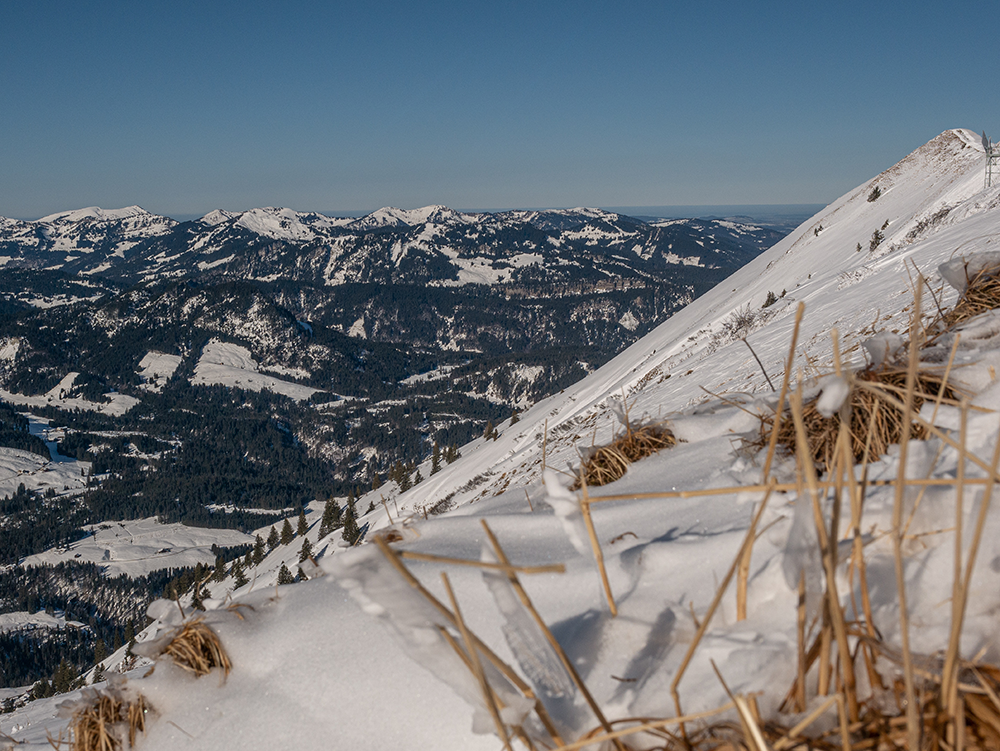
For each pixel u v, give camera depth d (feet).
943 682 3.11
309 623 6.32
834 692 3.64
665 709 3.98
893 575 4.38
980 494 4.59
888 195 169.99
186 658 6.38
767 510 6.13
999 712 3.09
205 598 7.36
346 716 5.20
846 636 3.58
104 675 7.13
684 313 216.54
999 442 3.03
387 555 3.35
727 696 3.85
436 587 6.19
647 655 4.58
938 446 6.02
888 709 3.42
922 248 70.74
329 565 3.77
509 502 9.75
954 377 7.41
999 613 3.80
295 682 5.72
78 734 6.27
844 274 80.69
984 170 117.19
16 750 9.18
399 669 5.41
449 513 10.15
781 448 7.91
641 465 9.34
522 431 147.54
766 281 164.55
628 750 3.80
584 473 9.53
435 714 4.91
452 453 244.22
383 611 3.66
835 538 3.35
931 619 3.93
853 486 3.76
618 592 5.45
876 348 8.36
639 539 6.50
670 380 80.48
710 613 3.62
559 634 5.09
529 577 6.12
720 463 8.34
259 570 236.84
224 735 5.52
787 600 4.63
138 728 6.06
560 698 4.27
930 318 11.31
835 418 7.52
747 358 62.59
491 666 3.91
